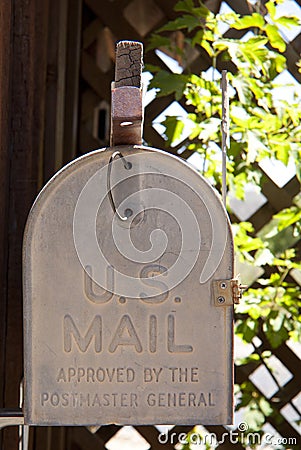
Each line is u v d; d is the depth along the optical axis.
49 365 1.13
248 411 2.04
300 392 2.10
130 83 1.16
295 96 1.91
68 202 1.13
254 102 2.06
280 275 2.06
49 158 1.93
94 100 2.19
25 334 1.12
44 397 1.12
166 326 1.14
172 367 1.13
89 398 1.13
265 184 2.10
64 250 1.13
